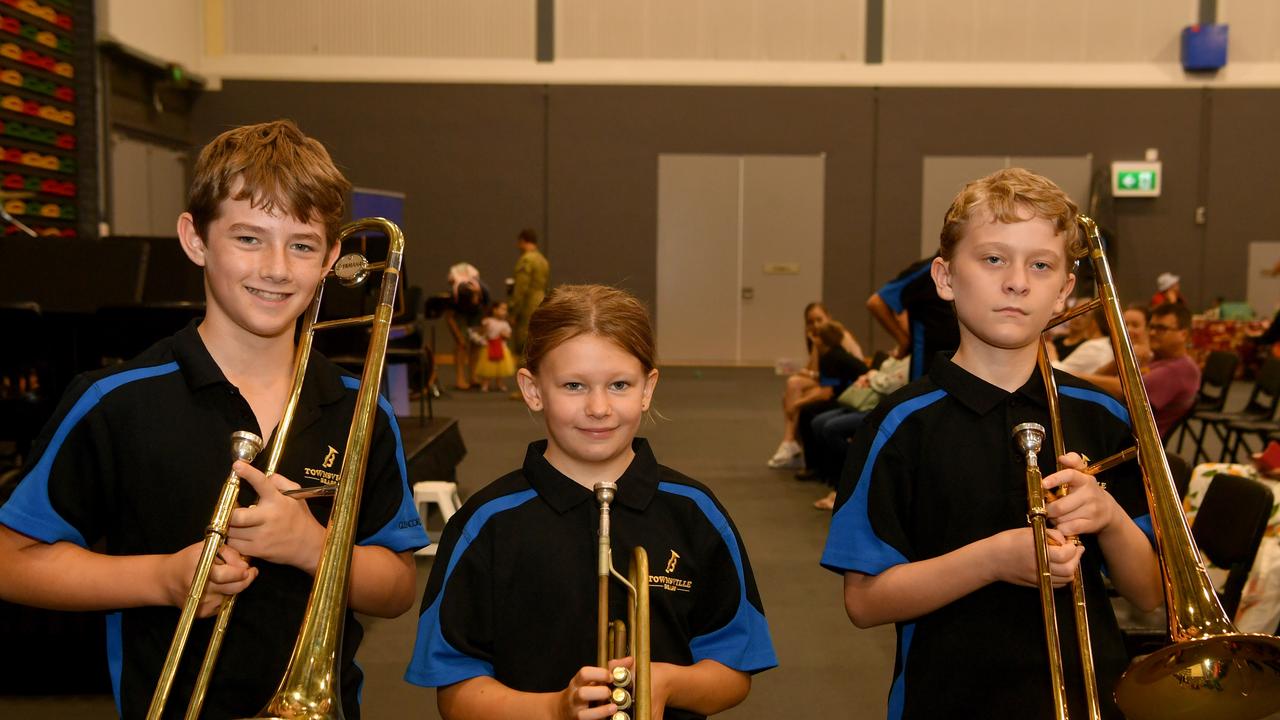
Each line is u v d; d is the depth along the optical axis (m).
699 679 1.35
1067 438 1.52
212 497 1.34
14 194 7.91
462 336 10.49
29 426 4.14
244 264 1.29
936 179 12.29
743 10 12.20
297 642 1.16
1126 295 12.20
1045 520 1.36
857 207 12.35
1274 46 11.99
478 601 1.40
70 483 1.32
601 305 1.40
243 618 1.36
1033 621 1.48
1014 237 1.44
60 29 8.60
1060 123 12.16
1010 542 1.37
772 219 12.39
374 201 9.27
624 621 1.37
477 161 12.33
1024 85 12.14
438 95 12.23
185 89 11.84
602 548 1.31
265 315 1.31
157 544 1.33
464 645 1.36
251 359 1.40
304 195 1.30
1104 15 12.05
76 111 8.93
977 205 1.47
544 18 12.21
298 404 1.39
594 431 1.39
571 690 1.20
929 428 1.52
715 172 12.36
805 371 6.54
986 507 1.49
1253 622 2.64
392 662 3.23
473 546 1.41
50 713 2.82
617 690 1.17
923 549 1.52
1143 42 12.05
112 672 1.37
